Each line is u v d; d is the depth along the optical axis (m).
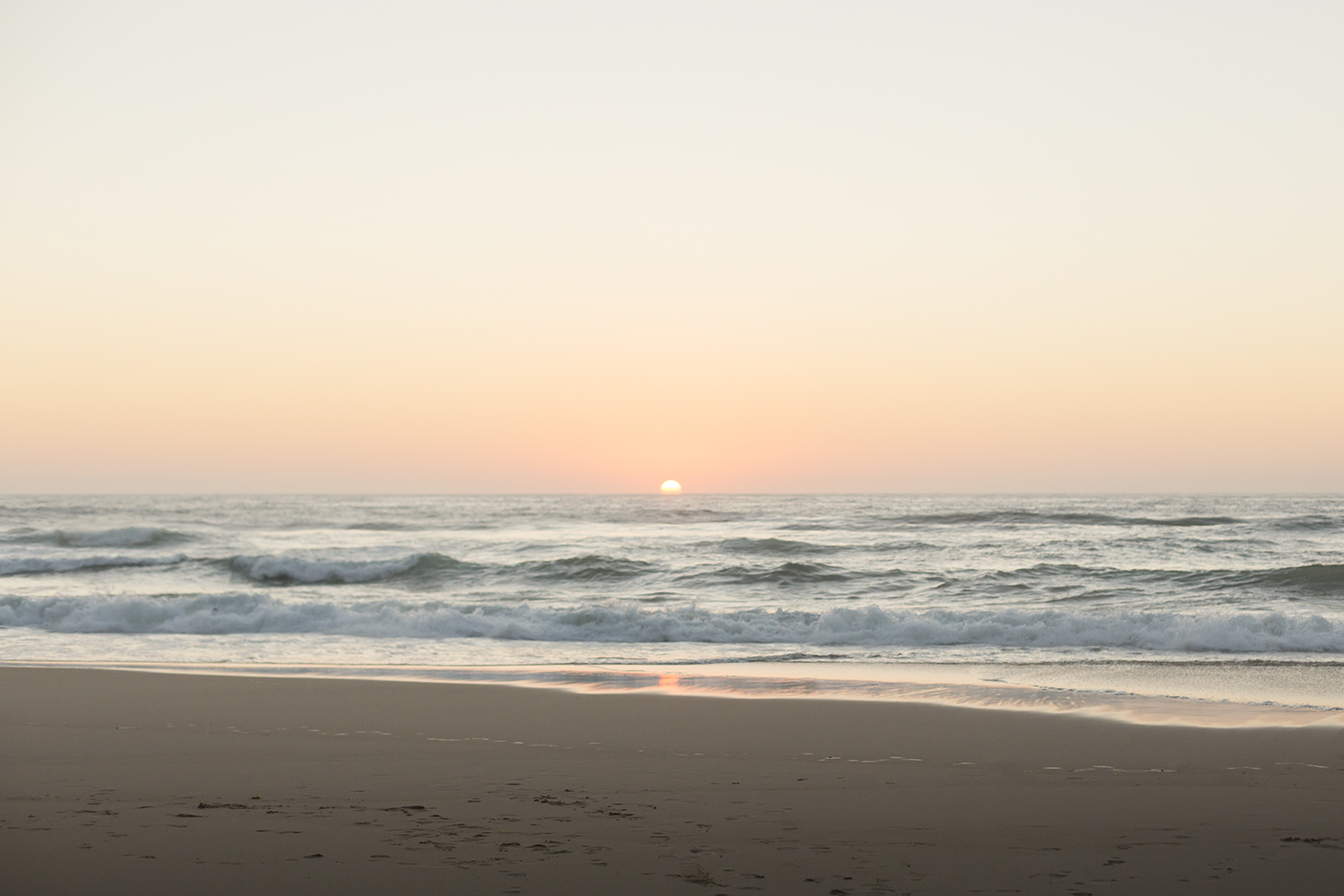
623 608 17.52
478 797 6.12
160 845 4.87
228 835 5.08
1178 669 12.73
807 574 25.38
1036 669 12.76
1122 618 16.00
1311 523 43.47
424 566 27.11
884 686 11.18
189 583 25.45
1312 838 5.25
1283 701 10.21
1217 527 43.75
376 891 4.21
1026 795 6.27
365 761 7.23
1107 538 36.75
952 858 4.82
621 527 54.12
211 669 12.37
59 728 8.41
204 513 73.75
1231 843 5.14
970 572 25.78
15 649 14.68
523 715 9.20
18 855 4.69
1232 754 7.61
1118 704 9.95
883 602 21.25
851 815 5.71
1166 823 5.57
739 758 7.41
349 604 18.56
